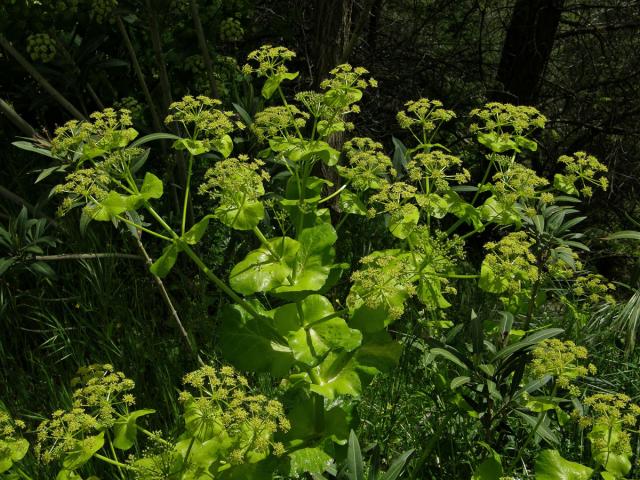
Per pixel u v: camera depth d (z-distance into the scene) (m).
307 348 2.44
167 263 2.43
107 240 4.57
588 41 9.52
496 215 2.74
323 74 4.58
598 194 8.63
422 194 2.72
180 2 4.93
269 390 3.61
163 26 4.71
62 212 2.43
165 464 2.30
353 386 2.54
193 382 2.25
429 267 2.71
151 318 4.30
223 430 2.30
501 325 3.01
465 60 8.78
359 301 2.46
